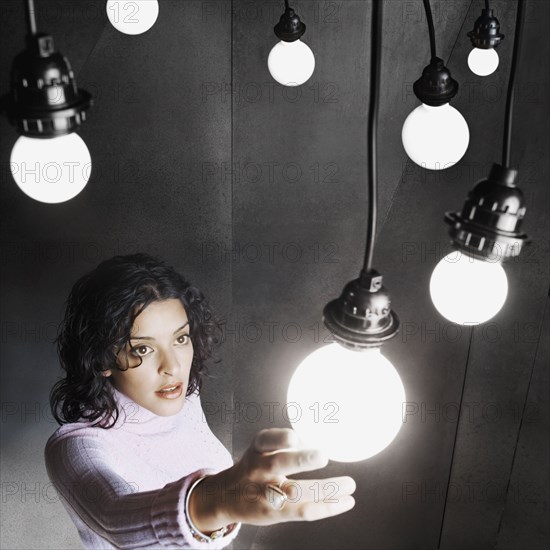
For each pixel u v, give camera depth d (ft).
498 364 9.21
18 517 8.59
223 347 9.24
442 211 8.86
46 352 8.30
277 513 3.11
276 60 5.86
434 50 4.38
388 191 8.84
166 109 7.98
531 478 9.38
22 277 8.05
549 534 9.32
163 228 8.39
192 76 7.97
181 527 3.60
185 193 8.37
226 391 9.50
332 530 10.38
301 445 2.83
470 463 9.83
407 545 10.45
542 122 7.95
